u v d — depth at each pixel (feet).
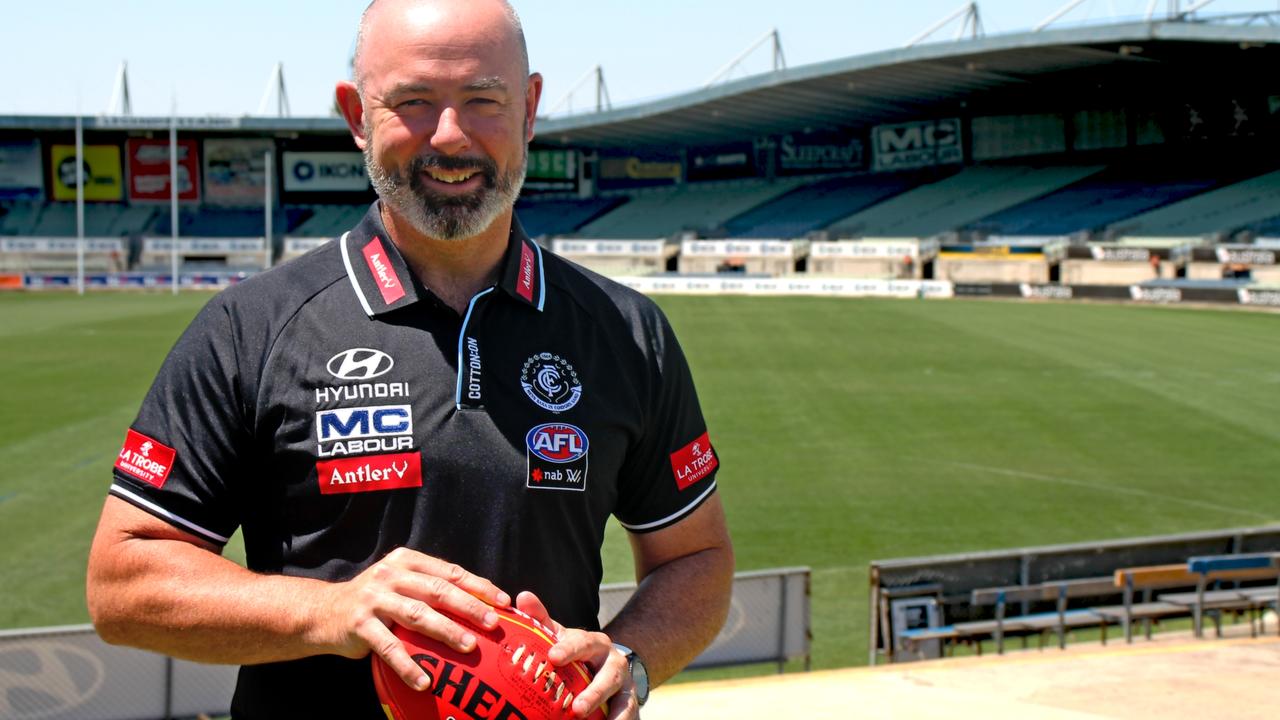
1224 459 51.29
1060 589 24.77
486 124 6.57
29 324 116.37
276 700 6.61
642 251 189.88
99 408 63.62
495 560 6.48
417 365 6.55
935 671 18.43
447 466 6.41
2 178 216.74
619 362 7.23
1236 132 160.76
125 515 6.46
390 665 5.81
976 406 65.57
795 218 196.24
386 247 6.81
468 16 6.59
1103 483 46.62
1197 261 136.15
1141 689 17.30
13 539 37.09
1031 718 15.55
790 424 60.29
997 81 163.73
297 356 6.52
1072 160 181.37
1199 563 24.70
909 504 43.06
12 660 19.97
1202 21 128.98
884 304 139.33
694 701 16.49
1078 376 76.64
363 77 6.72
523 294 6.95
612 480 7.06
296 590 6.08
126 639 6.39
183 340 6.72
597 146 228.22
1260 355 85.87
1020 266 154.40
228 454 6.57
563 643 6.05
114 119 197.88
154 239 204.13
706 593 7.54
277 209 220.43
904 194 190.60
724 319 119.55
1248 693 17.11
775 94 173.06
